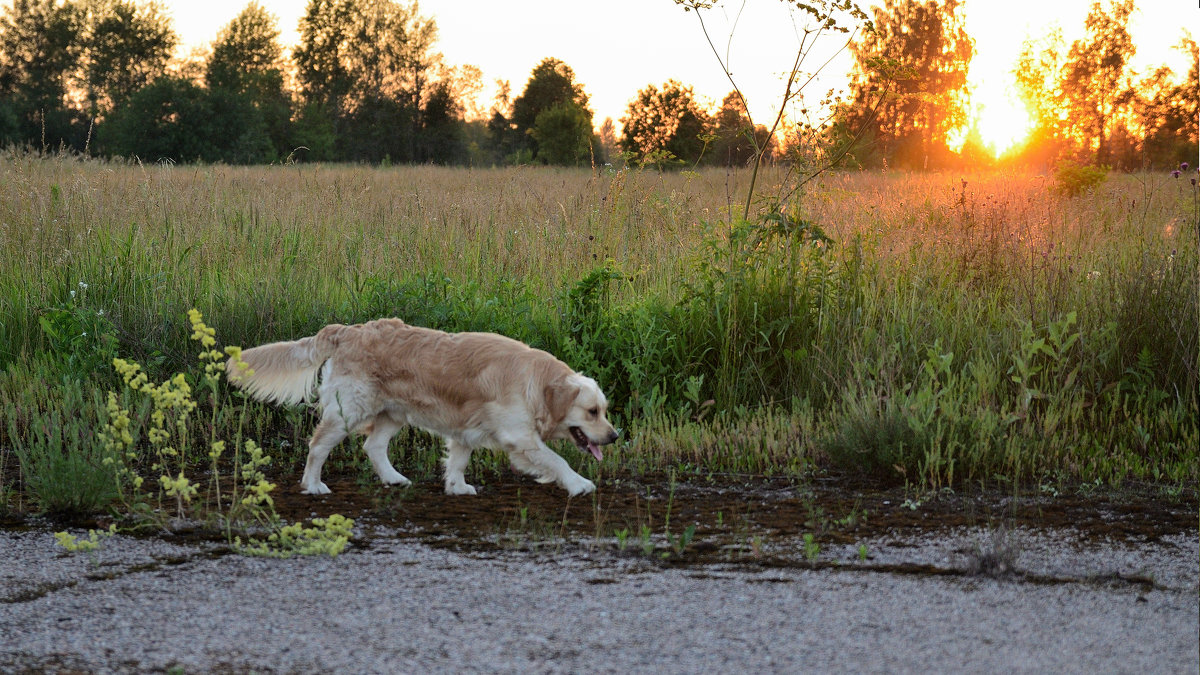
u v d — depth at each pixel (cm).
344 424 565
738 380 758
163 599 383
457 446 575
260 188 1353
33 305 864
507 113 8656
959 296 820
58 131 6150
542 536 478
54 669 315
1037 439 637
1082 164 1473
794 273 780
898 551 450
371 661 320
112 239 975
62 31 6981
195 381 759
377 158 7238
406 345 570
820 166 852
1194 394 682
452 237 1045
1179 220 930
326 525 447
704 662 318
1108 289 769
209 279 907
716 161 2675
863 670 312
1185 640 338
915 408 636
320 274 952
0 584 402
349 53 7431
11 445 670
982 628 350
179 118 5394
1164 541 466
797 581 404
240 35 7456
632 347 769
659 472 625
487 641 337
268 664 318
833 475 616
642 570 420
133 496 542
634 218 1041
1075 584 401
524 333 780
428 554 446
